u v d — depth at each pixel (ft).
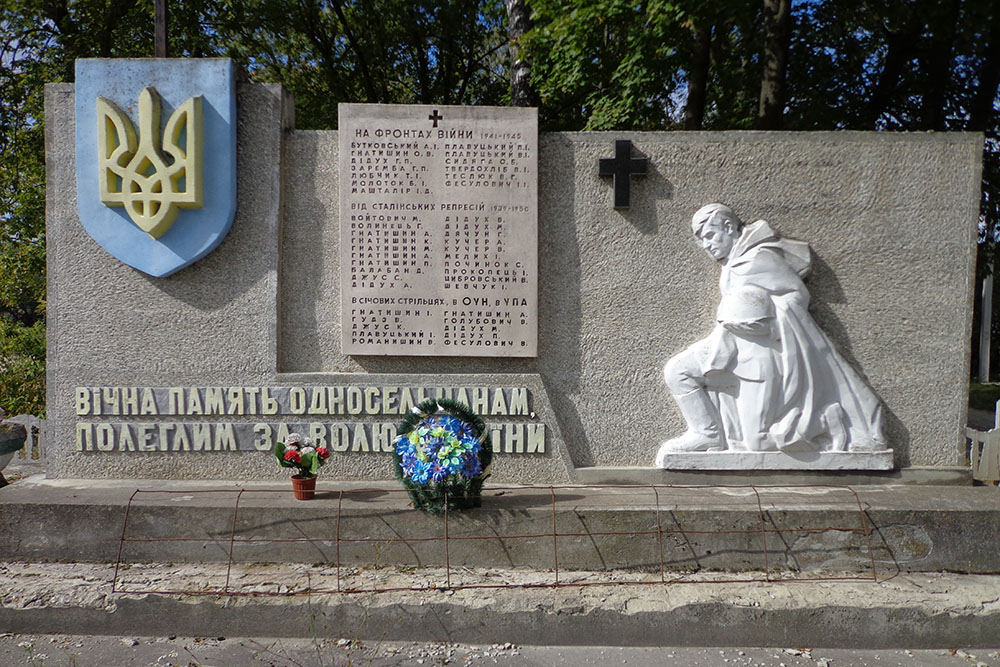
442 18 44.96
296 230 14.19
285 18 41.57
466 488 11.96
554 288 14.14
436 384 13.96
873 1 25.55
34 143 35.04
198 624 11.21
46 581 11.64
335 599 11.17
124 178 13.30
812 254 13.85
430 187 13.75
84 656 10.61
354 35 47.06
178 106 13.46
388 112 13.67
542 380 14.02
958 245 13.80
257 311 14.05
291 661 10.55
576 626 11.14
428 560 12.26
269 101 13.82
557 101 35.86
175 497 12.85
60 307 14.11
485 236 13.82
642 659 10.79
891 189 13.76
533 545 12.21
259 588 11.39
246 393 14.02
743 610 11.11
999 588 11.68
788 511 12.26
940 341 13.97
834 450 13.87
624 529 12.25
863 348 14.02
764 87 25.08
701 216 13.71
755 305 13.50
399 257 13.87
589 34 27.12
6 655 10.60
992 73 26.35
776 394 13.71
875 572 12.19
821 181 13.82
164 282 14.07
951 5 24.12
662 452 13.98
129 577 11.76
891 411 14.08
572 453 14.30
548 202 14.05
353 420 14.03
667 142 13.91
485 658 10.75
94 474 14.23
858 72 30.12
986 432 13.94
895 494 13.10
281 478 14.12
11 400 28.40
